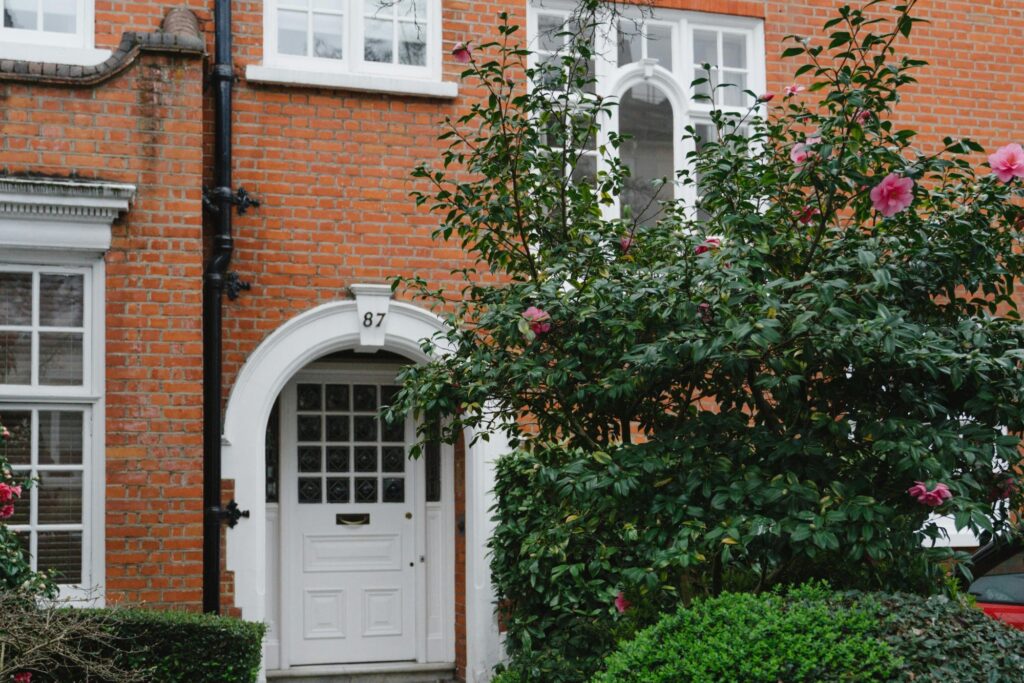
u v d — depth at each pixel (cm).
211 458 856
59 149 805
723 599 475
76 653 633
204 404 861
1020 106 1093
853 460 550
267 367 886
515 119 642
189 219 824
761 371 554
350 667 975
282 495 988
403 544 1012
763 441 540
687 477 531
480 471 936
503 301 612
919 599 478
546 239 651
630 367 562
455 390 599
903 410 554
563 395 593
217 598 845
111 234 811
